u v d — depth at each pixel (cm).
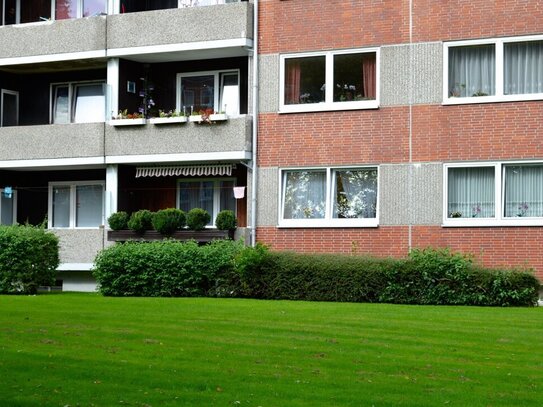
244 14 2664
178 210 2702
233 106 2864
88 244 2858
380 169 2519
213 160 2728
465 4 2458
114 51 2819
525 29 2408
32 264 2458
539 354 1330
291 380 1142
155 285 2327
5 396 1043
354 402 1035
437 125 2473
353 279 2142
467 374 1189
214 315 1731
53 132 2891
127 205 2892
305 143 2595
